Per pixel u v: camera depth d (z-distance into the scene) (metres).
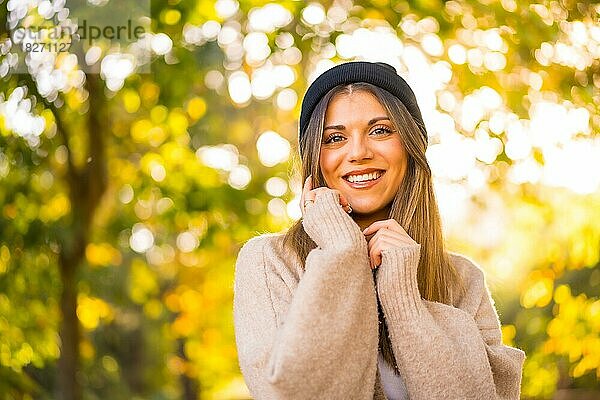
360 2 6.69
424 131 3.31
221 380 15.26
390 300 3.00
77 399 8.59
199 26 6.98
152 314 10.94
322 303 2.86
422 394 2.94
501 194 7.12
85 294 9.11
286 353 2.77
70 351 8.59
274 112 8.89
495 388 2.98
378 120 3.15
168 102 7.89
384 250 3.04
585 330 8.52
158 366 14.36
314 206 3.08
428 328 2.97
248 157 9.36
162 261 11.44
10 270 8.43
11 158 7.75
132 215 9.50
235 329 3.14
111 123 8.69
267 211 9.17
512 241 7.62
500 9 6.30
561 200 7.52
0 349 8.61
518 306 9.74
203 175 9.27
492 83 6.53
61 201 8.73
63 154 8.53
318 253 2.97
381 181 3.17
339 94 3.17
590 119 6.50
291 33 6.88
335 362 2.83
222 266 11.15
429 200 3.28
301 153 3.31
